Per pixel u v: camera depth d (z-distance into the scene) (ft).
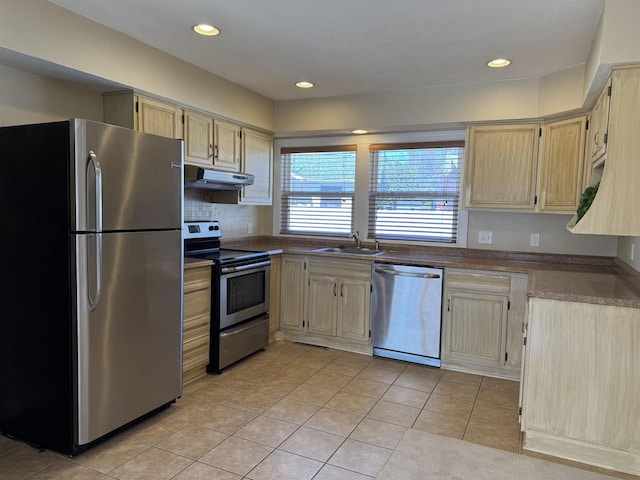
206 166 12.04
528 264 12.06
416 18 8.20
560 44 9.12
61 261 7.31
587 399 7.75
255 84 12.81
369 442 8.23
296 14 8.16
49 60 7.93
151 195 8.34
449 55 10.02
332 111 13.98
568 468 7.55
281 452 7.84
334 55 10.27
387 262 12.65
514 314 11.21
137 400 8.40
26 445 7.93
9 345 8.02
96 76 8.82
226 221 14.62
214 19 8.48
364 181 14.90
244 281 12.24
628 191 7.48
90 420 7.50
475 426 8.93
